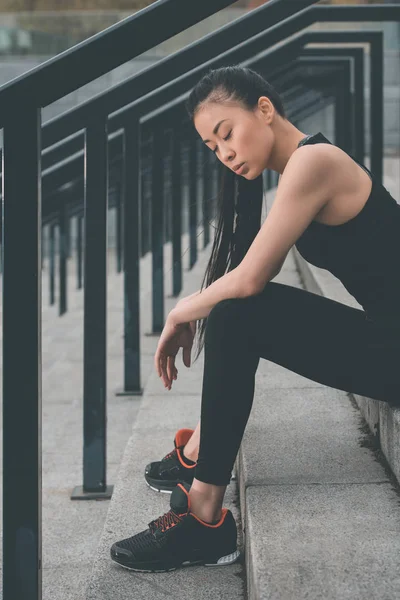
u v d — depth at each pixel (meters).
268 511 1.46
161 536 1.56
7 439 1.39
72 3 16.55
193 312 1.58
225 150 1.51
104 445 2.50
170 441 2.32
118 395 3.49
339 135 6.50
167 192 7.98
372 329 1.51
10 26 14.66
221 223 1.69
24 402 1.38
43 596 1.89
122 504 1.88
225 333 1.46
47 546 2.17
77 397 4.12
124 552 1.56
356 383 1.54
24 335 1.37
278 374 2.48
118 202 8.19
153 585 1.51
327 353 1.50
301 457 1.74
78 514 2.38
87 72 1.34
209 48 2.67
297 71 6.16
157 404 2.73
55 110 13.54
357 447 1.80
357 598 1.14
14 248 1.36
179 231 4.88
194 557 1.57
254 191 1.65
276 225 1.43
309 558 1.27
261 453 1.76
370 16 3.53
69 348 5.60
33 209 1.35
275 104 1.50
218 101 1.48
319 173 1.42
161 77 2.60
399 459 1.56
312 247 1.52
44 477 2.76
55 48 14.68
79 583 1.95
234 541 1.59
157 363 1.72
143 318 4.75
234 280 1.47
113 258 13.06
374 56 4.28
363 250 1.46
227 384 1.48
